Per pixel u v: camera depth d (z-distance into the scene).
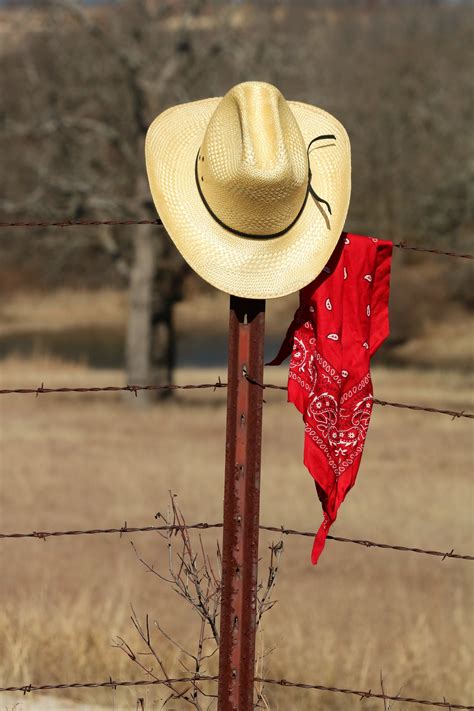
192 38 74.12
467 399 81.25
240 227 10.77
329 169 11.24
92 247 82.69
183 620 24.11
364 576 31.06
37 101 74.62
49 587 27.83
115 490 44.53
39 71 74.94
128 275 80.62
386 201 120.00
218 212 10.78
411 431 65.38
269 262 10.80
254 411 10.95
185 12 73.94
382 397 81.12
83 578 29.11
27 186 78.94
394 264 143.62
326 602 27.31
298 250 10.89
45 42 73.62
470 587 30.00
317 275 10.84
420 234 104.94
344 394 11.30
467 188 83.06
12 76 75.00
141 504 41.84
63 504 41.53
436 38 141.88
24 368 92.81
